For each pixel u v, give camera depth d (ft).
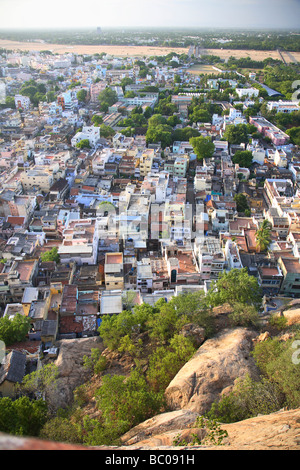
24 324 226.38
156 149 570.05
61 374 196.44
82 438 135.23
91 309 263.29
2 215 399.03
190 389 142.92
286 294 292.40
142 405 139.03
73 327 249.14
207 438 107.55
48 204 411.54
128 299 264.72
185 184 477.36
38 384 182.50
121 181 497.46
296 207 388.16
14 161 520.42
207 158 560.20
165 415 129.18
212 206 425.28
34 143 595.06
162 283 295.48
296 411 113.29
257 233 334.44
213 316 201.87
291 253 317.22
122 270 297.53
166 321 198.59
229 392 139.13
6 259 300.20
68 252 311.27
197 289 271.69
